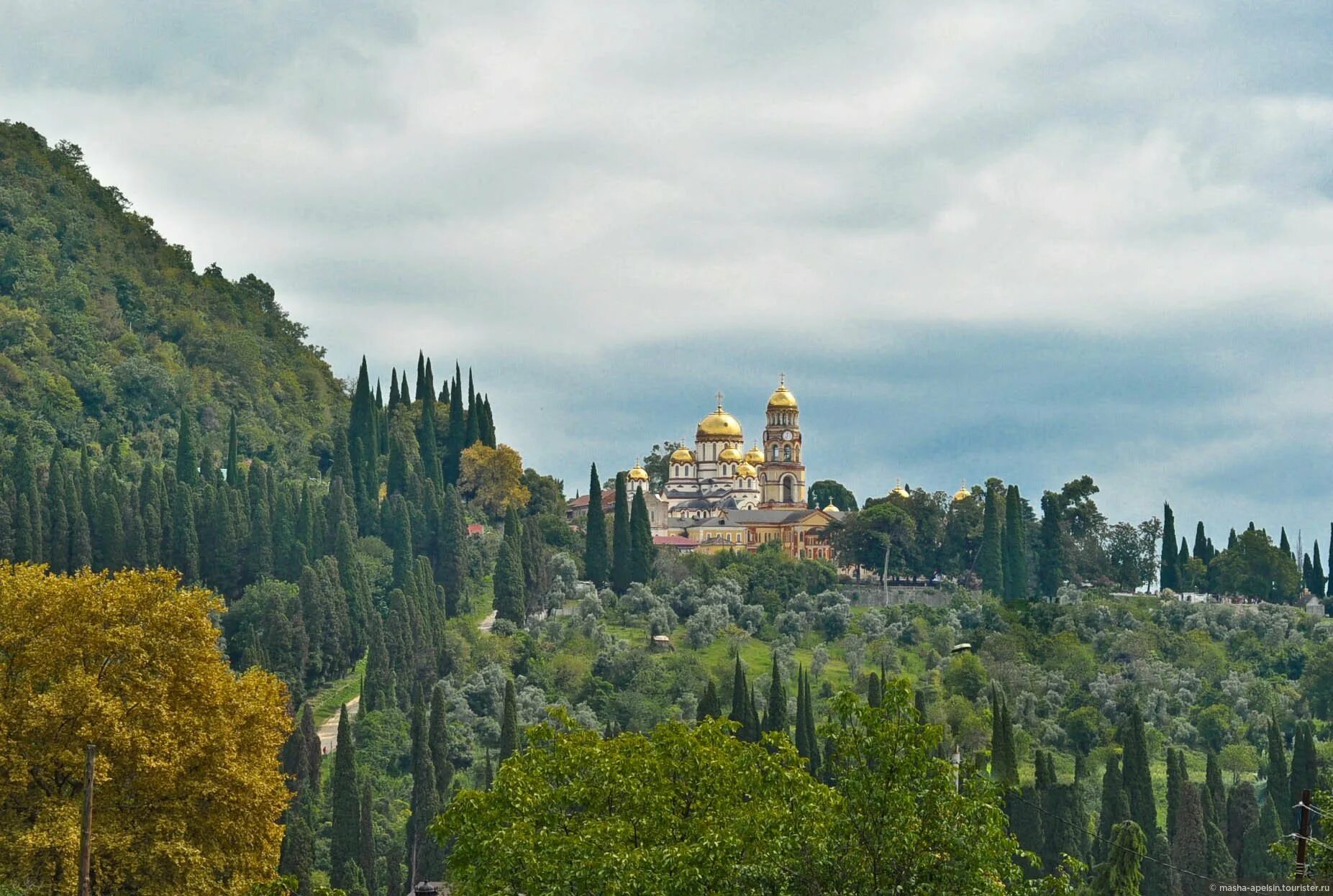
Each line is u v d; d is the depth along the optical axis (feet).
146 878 370.94
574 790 367.45
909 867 284.00
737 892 298.56
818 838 288.92
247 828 389.19
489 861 343.05
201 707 394.52
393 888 642.63
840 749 293.84
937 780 287.48
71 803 367.04
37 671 384.88
